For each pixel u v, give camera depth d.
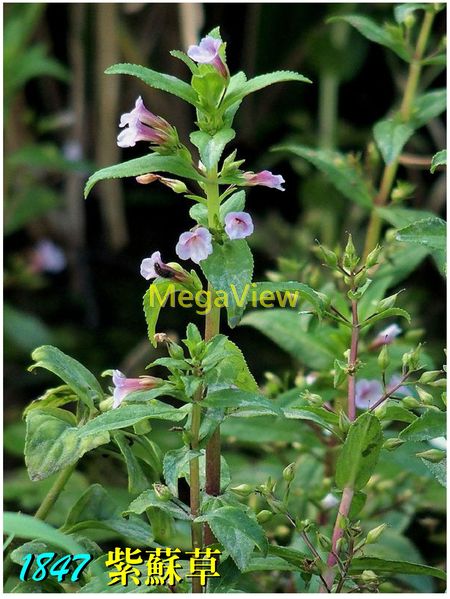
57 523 0.75
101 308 1.13
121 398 0.54
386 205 0.74
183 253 0.53
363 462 0.56
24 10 1.00
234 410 0.56
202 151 0.54
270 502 0.56
